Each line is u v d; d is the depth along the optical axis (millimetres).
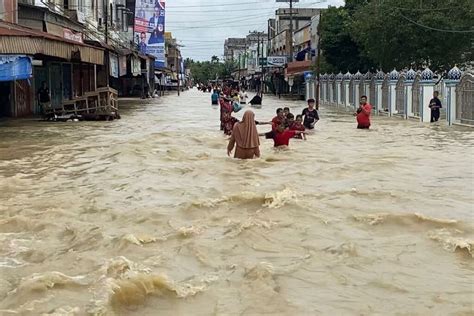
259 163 12977
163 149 15312
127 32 60594
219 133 19891
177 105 44438
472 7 32062
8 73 17531
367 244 6891
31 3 27578
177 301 5195
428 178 11273
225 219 7988
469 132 21391
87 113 26297
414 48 33156
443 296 5277
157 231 7418
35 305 5016
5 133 20156
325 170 12047
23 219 7938
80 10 38344
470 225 7598
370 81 35500
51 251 6609
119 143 16734
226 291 5418
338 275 5824
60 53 21594
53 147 16047
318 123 25922
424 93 27219
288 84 69938
